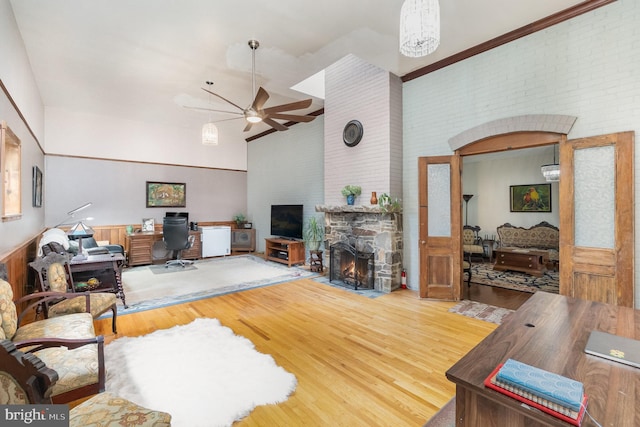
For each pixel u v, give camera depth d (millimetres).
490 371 1030
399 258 4559
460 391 1013
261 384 2084
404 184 4570
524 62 3373
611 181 2840
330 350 2594
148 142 7090
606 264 2828
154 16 3059
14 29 3035
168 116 6559
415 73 4359
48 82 4684
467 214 8227
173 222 5957
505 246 7348
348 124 4898
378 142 4523
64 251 3303
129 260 6246
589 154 2961
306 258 6574
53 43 3564
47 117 5891
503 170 7629
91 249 4930
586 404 858
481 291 4473
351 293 4344
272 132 7715
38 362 1002
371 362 2398
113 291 3938
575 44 3041
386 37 3439
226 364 2346
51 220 5930
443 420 1744
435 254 4039
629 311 1606
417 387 2068
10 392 979
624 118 2785
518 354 1152
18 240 3340
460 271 3986
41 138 5414
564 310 1632
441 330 3027
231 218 8492
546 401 838
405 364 2369
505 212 7582
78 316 2322
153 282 4930
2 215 2596
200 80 4633
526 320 1495
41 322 2182
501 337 1305
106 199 6559
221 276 5359
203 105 5805
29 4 2852
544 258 5766
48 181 5918
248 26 3227
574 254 3008
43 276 2820
